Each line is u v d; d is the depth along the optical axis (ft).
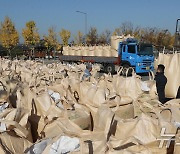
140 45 81.66
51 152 8.63
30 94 13.92
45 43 195.72
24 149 9.29
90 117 13.71
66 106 14.90
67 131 10.21
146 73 82.89
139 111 14.98
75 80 20.47
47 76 27.81
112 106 14.85
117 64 85.92
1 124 10.01
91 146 8.37
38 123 12.93
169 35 165.07
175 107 12.74
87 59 99.60
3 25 176.04
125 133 10.98
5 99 14.70
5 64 41.16
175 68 23.56
